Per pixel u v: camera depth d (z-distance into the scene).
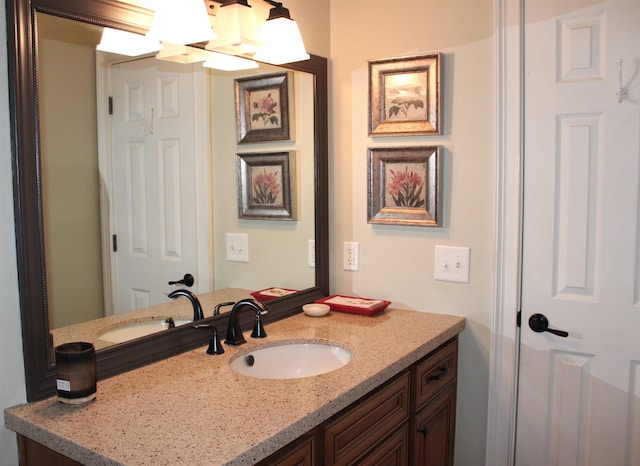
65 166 1.33
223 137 1.80
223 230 1.80
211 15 1.71
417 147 2.03
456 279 2.02
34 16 1.23
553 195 1.83
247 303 1.69
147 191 1.54
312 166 2.17
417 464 1.76
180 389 1.33
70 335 1.35
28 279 1.24
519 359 1.93
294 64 2.04
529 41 1.82
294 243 2.10
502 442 1.97
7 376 1.24
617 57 1.70
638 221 1.72
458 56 1.96
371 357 1.58
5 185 1.22
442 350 1.89
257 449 1.06
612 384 1.79
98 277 1.42
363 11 2.14
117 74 1.45
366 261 2.21
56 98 1.30
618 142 1.72
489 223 1.94
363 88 2.15
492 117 1.91
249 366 1.66
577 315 1.82
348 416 1.39
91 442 1.07
